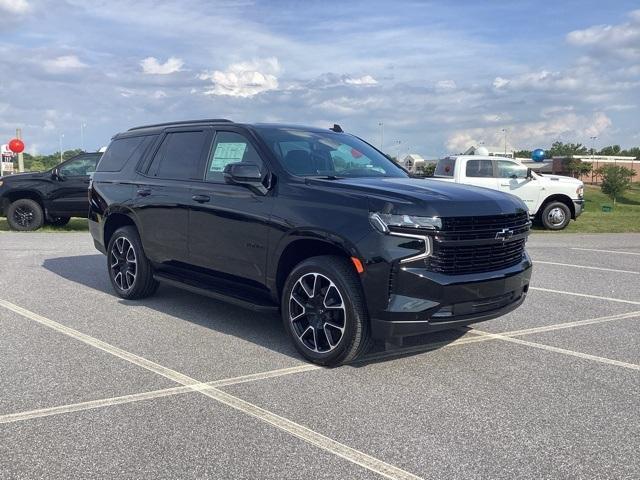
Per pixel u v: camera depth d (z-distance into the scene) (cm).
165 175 639
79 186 1488
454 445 340
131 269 688
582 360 493
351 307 445
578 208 1698
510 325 604
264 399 404
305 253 502
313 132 605
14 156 2462
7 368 461
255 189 520
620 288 803
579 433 356
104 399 403
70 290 750
